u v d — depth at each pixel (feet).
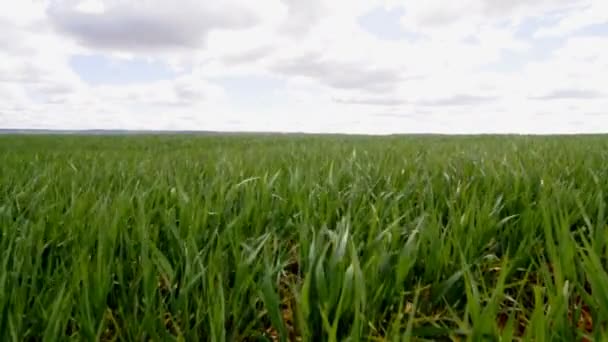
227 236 5.31
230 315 3.94
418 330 3.61
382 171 10.91
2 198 8.55
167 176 10.72
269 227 6.45
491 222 5.58
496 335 2.90
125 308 4.04
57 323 3.14
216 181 8.67
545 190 6.75
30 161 17.16
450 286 3.95
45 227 5.82
